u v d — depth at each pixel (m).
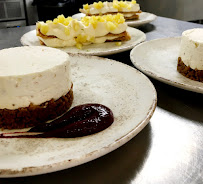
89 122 0.74
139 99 0.88
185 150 0.69
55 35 1.48
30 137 0.74
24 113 0.78
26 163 0.60
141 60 1.23
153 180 0.60
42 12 3.42
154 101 0.80
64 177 0.62
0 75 0.74
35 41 1.58
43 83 0.78
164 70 1.19
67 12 3.36
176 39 1.48
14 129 0.79
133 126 0.71
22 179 0.61
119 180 0.61
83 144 0.68
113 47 1.50
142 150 0.70
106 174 0.63
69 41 1.50
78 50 1.46
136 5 2.14
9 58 0.86
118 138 0.63
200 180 0.59
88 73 1.11
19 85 0.75
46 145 0.69
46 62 0.83
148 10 3.98
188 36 1.11
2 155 0.66
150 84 0.92
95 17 1.57
